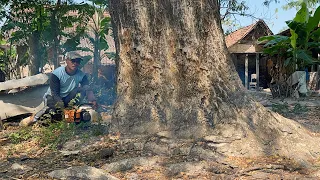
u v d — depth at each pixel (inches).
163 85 157.4
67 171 119.3
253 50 739.4
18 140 167.2
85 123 185.2
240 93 151.3
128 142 146.9
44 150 148.3
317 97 448.1
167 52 159.2
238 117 144.0
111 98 315.3
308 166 122.6
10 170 125.7
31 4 429.1
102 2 457.4
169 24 159.5
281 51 512.4
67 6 444.1
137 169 124.3
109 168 124.5
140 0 161.2
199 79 153.6
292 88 467.5
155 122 152.8
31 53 456.4
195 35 155.8
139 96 158.9
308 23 470.0
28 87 247.8
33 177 118.3
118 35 166.2
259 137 138.7
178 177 116.3
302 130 150.6
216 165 124.2
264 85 834.2
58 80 202.7
